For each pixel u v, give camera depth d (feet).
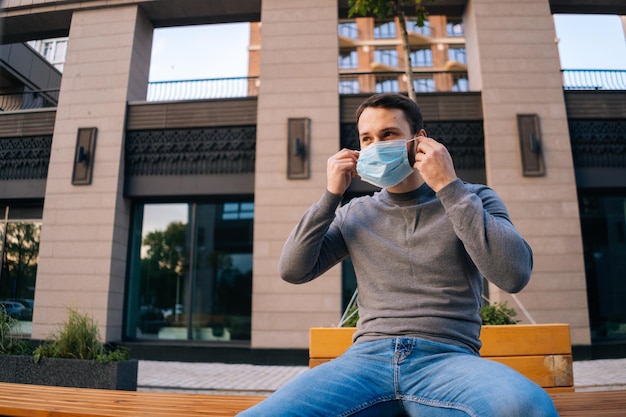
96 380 14.64
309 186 28.68
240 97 30.91
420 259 4.38
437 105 29.60
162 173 30.71
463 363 3.66
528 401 2.99
